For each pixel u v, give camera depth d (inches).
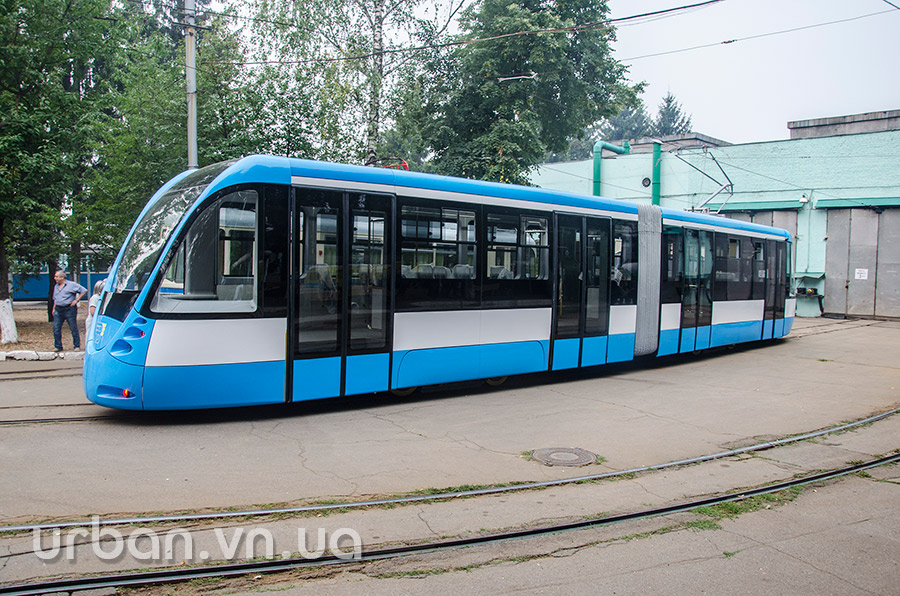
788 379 443.5
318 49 746.8
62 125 581.9
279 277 290.5
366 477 220.1
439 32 822.5
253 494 199.9
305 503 193.6
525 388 397.1
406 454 248.7
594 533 179.9
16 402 323.0
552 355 399.2
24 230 686.5
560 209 402.6
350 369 311.4
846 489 223.9
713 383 423.8
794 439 285.6
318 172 302.0
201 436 265.0
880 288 965.8
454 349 350.6
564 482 220.8
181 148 581.0
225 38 659.4
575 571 155.9
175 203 293.1
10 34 544.1
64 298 501.4
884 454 266.7
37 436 257.6
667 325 484.1
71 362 470.3
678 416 325.7
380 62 758.5
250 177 285.9
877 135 965.2
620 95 967.6
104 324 283.0
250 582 145.7
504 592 144.1
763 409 345.7
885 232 959.0
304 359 296.8
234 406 282.8
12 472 213.3
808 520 194.2
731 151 1076.5
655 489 217.5
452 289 349.4
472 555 163.5
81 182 642.2
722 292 551.5
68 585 139.9
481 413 324.2
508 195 374.9
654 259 470.9
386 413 319.3
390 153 891.4
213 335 276.5
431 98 863.7
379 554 161.3
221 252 280.5
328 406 331.3
